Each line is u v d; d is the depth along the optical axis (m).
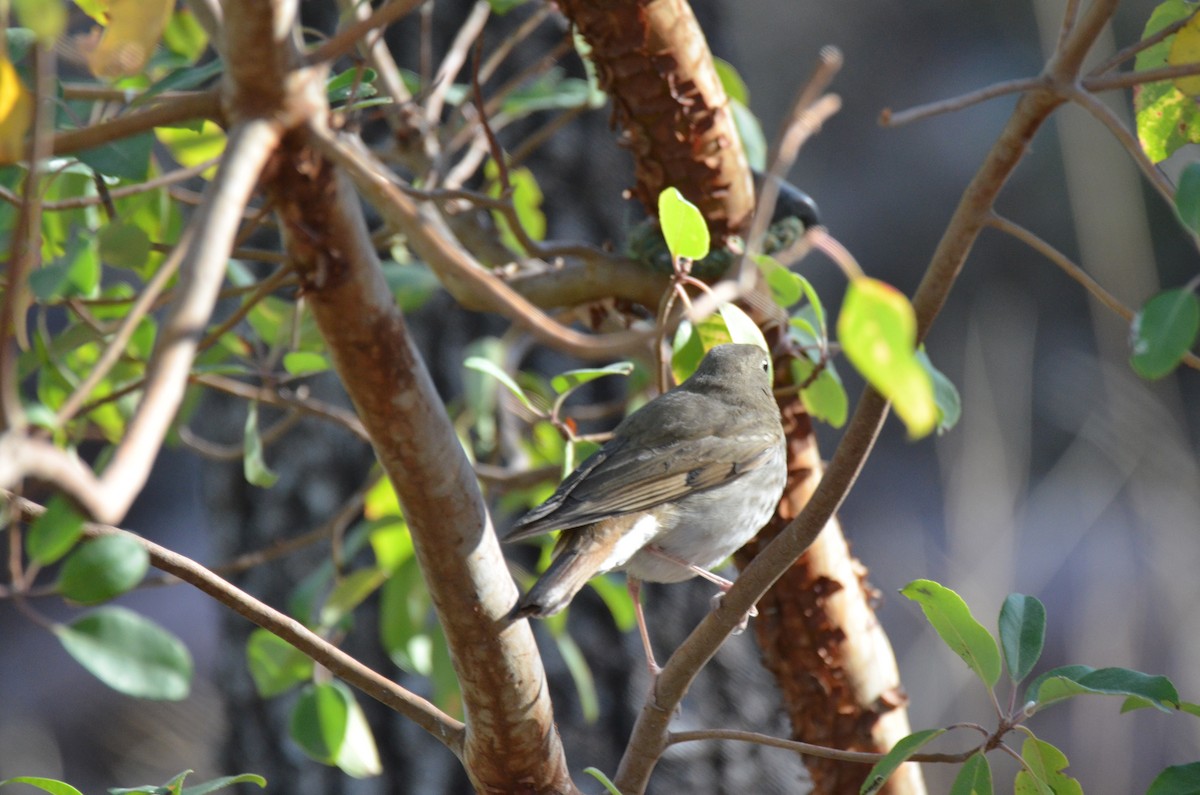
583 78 12.39
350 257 5.11
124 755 22.31
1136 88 6.91
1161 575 18.20
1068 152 18.44
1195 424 25.94
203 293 3.94
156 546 6.10
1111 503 22.73
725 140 8.09
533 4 12.16
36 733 22.97
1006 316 28.86
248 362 10.46
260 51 4.32
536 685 6.30
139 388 7.77
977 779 5.98
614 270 8.64
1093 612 17.92
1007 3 34.25
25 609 4.96
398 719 12.05
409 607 9.41
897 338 3.54
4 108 4.11
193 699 22.92
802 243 7.79
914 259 32.38
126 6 4.50
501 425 10.84
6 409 3.59
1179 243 27.75
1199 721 17.80
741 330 6.51
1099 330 18.44
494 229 10.14
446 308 12.16
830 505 6.05
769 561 6.22
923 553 23.55
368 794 12.15
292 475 12.57
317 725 8.06
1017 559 22.50
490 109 10.33
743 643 11.97
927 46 34.31
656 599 11.92
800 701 8.46
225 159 4.29
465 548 5.90
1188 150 14.16
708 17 12.74
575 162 12.31
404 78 11.14
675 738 6.73
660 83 7.88
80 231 7.97
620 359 10.20
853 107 33.84
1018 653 6.13
